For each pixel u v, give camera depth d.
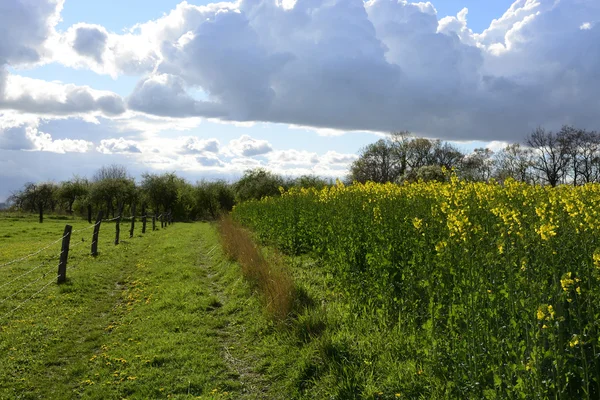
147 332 8.73
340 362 6.41
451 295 6.22
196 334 8.52
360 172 63.81
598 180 45.31
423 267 7.03
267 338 7.93
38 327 8.99
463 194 9.90
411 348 6.06
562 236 5.92
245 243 14.74
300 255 14.29
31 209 78.38
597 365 4.43
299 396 6.06
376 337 6.82
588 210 7.19
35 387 6.67
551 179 47.94
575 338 4.16
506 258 5.50
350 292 8.61
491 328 5.20
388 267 8.45
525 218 6.92
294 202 17.86
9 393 6.40
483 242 6.34
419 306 6.92
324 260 12.01
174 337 8.34
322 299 9.08
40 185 79.06
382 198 12.58
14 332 8.62
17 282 12.75
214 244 20.69
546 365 4.54
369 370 6.09
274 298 8.81
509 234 5.93
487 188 10.34
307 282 10.38
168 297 11.05
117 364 7.30
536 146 48.94
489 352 4.75
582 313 5.06
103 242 22.30
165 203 66.69
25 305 10.50
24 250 19.48
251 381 6.70
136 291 12.17
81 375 7.04
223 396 6.21
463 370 4.89
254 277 11.05
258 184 61.47
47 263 15.64
